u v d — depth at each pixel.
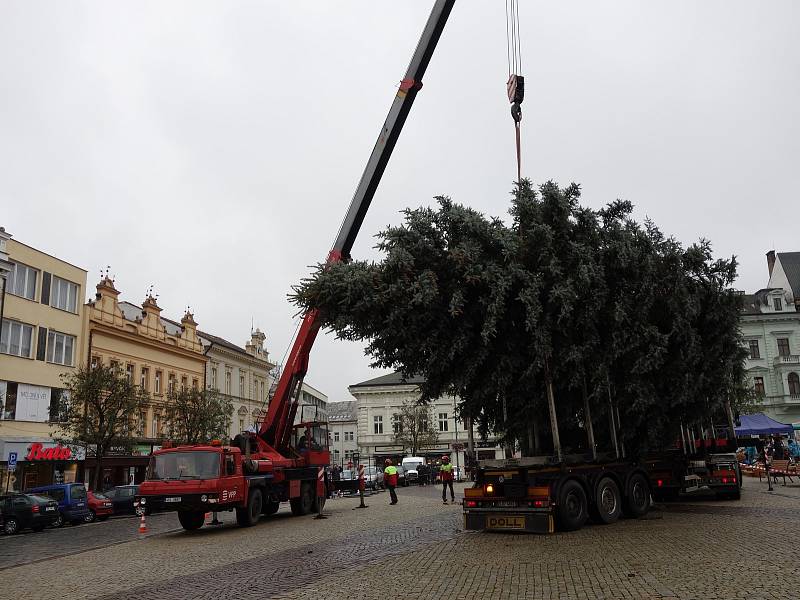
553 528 13.55
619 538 12.55
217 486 18.48
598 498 14.75
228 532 18.44
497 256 14.44
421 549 12.57
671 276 15.81
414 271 14.23
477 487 14.48
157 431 48.06
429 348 14.35
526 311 14.16
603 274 14.52
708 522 14.41
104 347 43.66
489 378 14.86
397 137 19.75
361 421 80.75
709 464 19.70
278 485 22.19
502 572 9.72
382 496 35.91
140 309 53.59
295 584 9.80
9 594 10.36
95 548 16.41
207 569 11.85
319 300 14.54
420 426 70.25
